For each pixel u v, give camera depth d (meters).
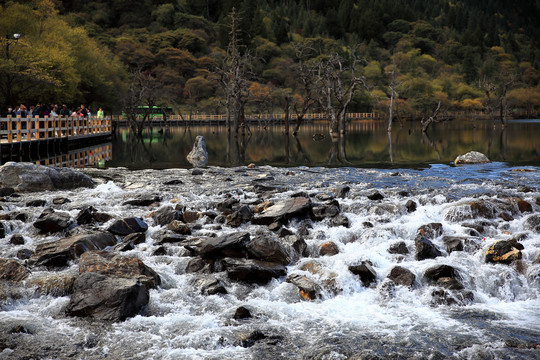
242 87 52.16
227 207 12.26
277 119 90.00
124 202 12.88
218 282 7.61
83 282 6.93
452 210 11.05
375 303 7.12
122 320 6.45
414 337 6.03
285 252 8.59
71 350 5.76
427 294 7.21
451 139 43.81
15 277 7.51
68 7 158.38
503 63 183.88
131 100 63.56
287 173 18.92
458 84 146.00
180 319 6.54
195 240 9.35
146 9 170.75
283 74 130.12
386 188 15.20
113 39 135.62
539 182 16.47
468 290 7.30
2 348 5.75
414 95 123.81
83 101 64.38
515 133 54.91
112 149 34.03
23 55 45.69
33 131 27.11
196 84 118.75
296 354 5.69
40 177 14.96
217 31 167.50
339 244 9.38
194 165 23.58
